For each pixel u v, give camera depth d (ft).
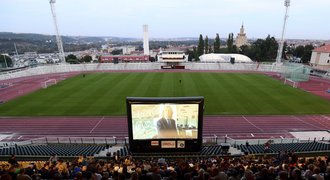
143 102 63.26
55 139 85.35
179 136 65.36
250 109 114.52
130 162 44.98
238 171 30.83
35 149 70.74
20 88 164.96
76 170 34.55
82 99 131.54
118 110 113.80
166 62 262.88
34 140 84.43
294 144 73.56
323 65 278.05
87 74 218.18
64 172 32.14
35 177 25.61
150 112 64.03
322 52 279.08
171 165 43.65
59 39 249.34
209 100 127.85
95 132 91.56
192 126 64.75
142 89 152.25
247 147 71.87
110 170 35.73
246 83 172.04
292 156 41.11
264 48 374.22
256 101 126.52
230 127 95.09
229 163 39.34
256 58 378.12
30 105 122.62
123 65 262.67
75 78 197.16
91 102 126.00
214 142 81.15
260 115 107.24
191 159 55.67
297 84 167.63
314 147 67.87
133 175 21.34
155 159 57.52
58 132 91.76
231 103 123.03
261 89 152.46
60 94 142.72
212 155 61.67
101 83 173.17
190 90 149.07
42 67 238.48
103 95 138.82
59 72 240.12
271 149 65.98
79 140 84.28
